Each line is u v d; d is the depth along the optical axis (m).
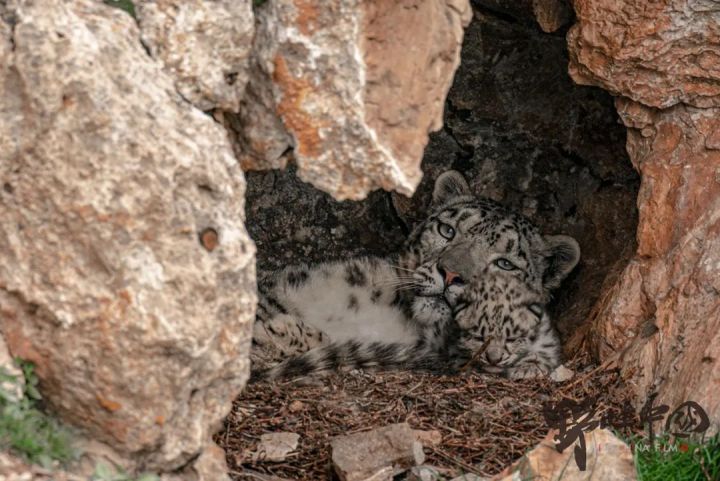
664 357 10.25
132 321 6.25
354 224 15.41
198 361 6.52
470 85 14.55
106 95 6.30
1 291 6.41
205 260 6.46
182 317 6.37
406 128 7.43
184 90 7.05
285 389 11.16
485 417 10.42
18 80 6.29
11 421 6.34
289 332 12.54
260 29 7.28
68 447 6.49
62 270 6.29
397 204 15.46
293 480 8.86
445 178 14.62
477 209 14.00
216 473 7.05
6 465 6.18
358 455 8.77
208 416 6.90
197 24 6.95
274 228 15.15
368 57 7.31
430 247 13.91
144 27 6.87
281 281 13.37
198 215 6.52
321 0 7.11
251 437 9.74
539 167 14.74
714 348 9.50
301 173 7.43
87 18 6.57
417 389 11.32
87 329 6.29
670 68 10.74
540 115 14.34
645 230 11.20
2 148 6.28
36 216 6.30
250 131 7.55
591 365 11.56
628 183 13.85
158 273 6.31
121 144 6.27
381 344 12.32
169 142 6.42
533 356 12.89
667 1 10.42
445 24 7.49
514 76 14.30
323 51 7.18
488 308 13.20
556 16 11.99
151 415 6.45
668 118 11.16
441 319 13.39
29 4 6.35
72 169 6.24
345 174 7.40
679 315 10.38
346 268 13.76
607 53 10.84
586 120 14.01
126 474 6.57
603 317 11.50
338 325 13.35
